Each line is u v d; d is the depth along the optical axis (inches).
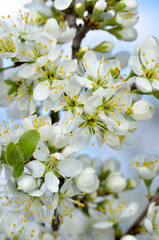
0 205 11.9
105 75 11.2
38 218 11.0
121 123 11.1
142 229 12.4
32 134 10.6
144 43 11.4
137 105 11.2
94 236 13.8
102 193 12.8
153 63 11.3
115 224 12.8
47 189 10.8
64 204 11.2
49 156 10.8
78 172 10.8
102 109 11.0
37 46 11.4
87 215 12.9
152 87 11.2
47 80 11.3
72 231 14.0
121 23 12.5
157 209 12.1
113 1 12.4
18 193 11.0
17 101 12.2
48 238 11.6
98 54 12.7
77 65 11.3
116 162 13.3
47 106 11.2
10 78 12.3
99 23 12.3
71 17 12.4
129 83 11.4
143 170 12.1
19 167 10.6
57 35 11.6
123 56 12.7
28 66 11.4
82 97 10.9
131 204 13.3
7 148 10.4
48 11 12.9
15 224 11.5
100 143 11.2
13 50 11.4
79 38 12.2
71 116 11.1
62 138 11.0
